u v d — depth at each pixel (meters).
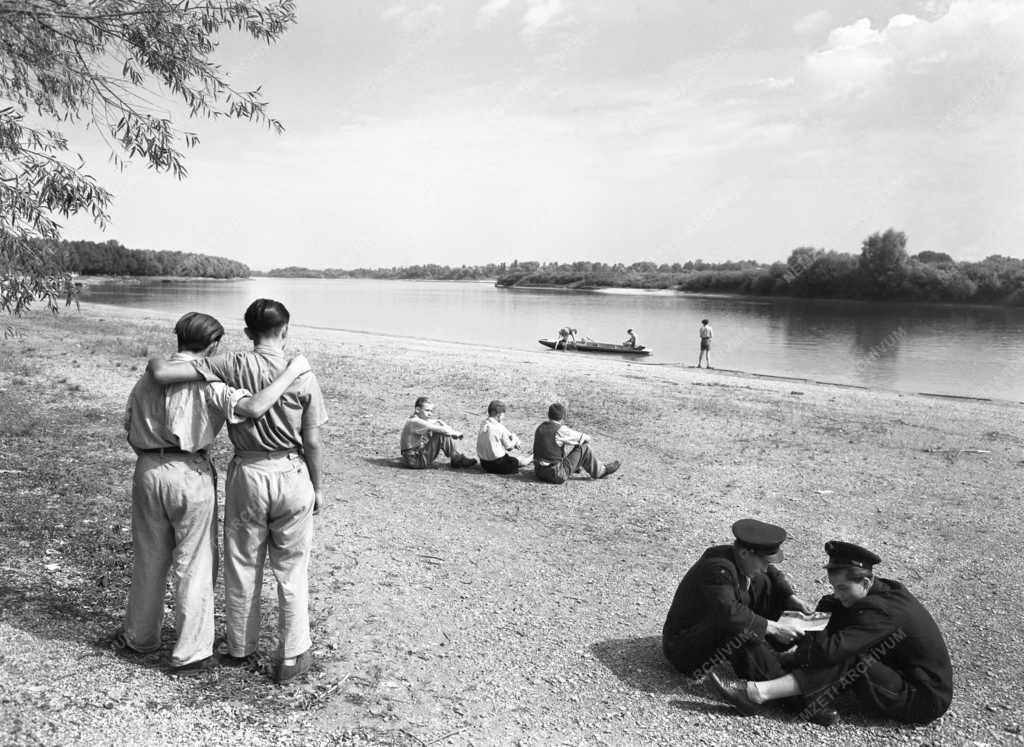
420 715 3.83
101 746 3.24
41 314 32.94
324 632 4.75
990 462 11.44
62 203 5.72
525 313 68.88
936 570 6.69
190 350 3.96
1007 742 3.88
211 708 3.67
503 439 9.80
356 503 8.04
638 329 49.59
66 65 6.51
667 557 6.85
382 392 16.30
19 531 5.98
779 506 8.75
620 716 3.99
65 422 10.80
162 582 4.09
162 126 6.62
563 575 6.22
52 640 4.19
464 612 5.28
